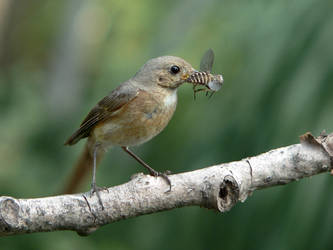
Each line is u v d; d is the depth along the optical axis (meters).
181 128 12.20
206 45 12.30
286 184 8.60
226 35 11.45
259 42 10.38
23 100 15.20
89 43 22.52
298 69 9.62
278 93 9.70
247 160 7.81
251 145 9.80
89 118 10.37
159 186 7.56
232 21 11.28
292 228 9.33
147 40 13.19
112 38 18.92
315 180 9.25
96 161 10.59
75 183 10.60
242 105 10.16
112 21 20.34
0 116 14.81
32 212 7.13
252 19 10.88
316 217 9.16
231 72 11.41
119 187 7.62
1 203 6.96
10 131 14.40
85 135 10.77
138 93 10.01
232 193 7.52
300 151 7.79
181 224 11.05
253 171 7.69
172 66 10.12
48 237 12.43
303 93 9.44
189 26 11.55
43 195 13.23
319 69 9.48
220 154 10.19
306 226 9.20
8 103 15.16
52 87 18.08
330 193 9.14
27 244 12.17
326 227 9.05
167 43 11.54
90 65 21.08
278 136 9.46
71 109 15.27
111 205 7.46
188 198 7.58
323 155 7.74
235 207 10.14
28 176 13.46
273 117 9.61
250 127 9.88
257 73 10.09
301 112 9.35
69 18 18.95
